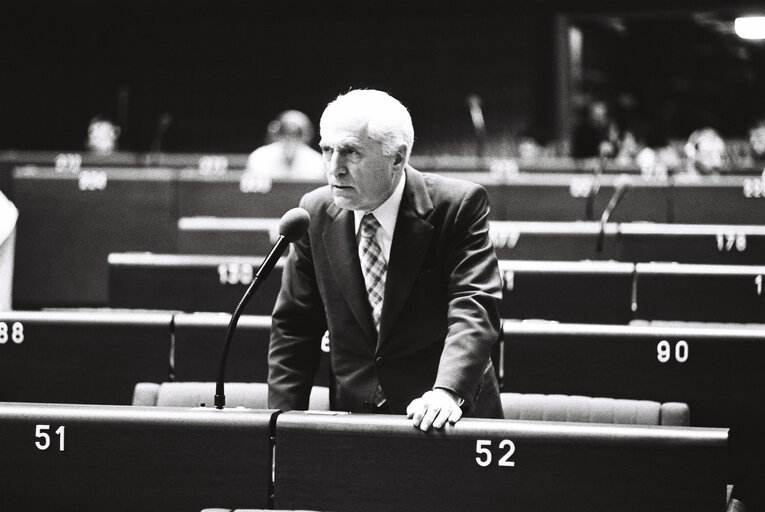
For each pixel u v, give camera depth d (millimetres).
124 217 16484
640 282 10281
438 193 6102
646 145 29375
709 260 12352
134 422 5426
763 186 15547
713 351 8023
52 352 8500
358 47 28828
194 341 8461
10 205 9195
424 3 27469
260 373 8422
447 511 5203
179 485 5387
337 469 5293
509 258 12852
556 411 7566
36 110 29609
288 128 19172
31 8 28656
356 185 5785
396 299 6027
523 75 27891
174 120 29422
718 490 5000
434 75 28438
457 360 5559
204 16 28391
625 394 8141
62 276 16594
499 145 28094
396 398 6113
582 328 8172
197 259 11164
